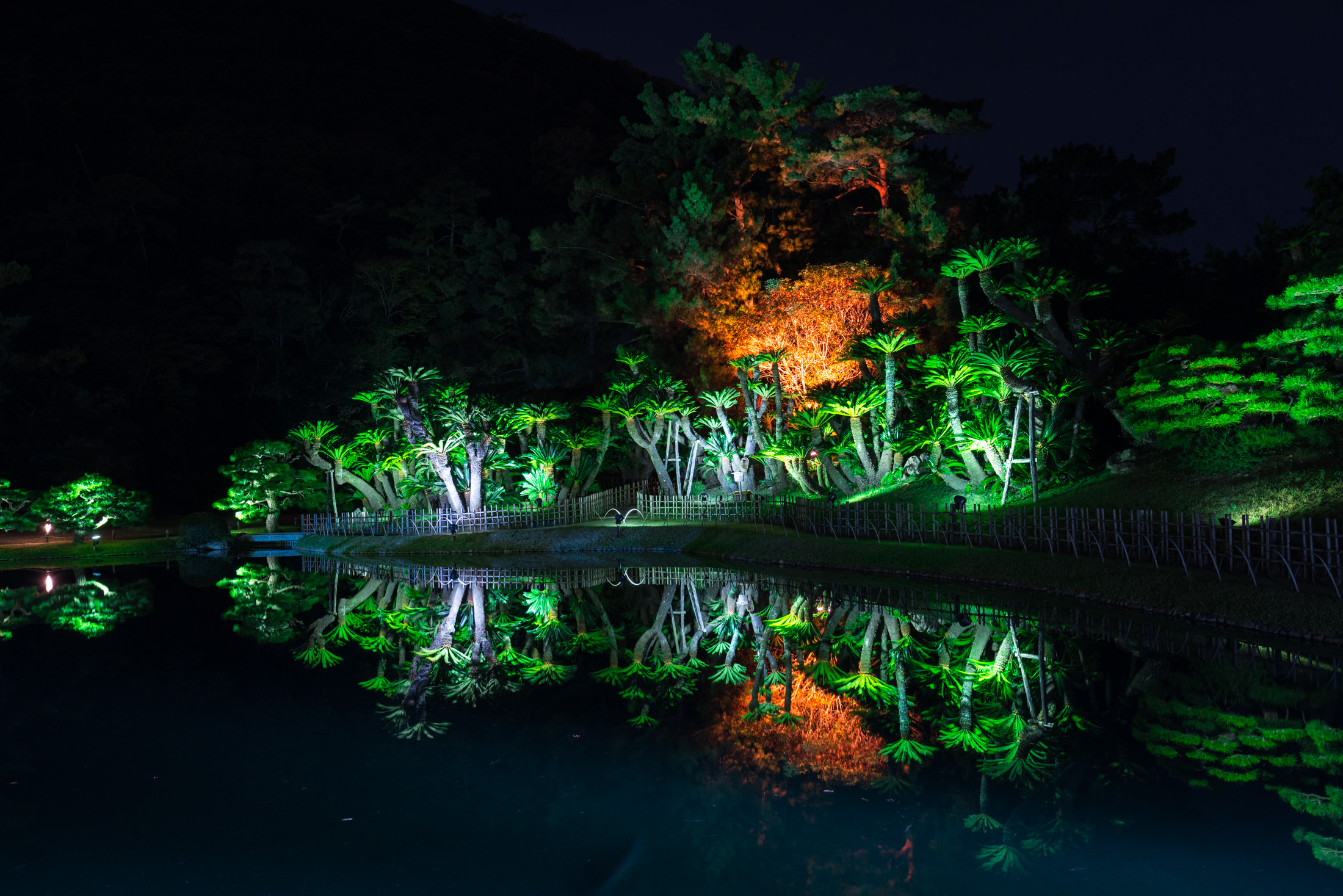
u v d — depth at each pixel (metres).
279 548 47.09
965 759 11.12
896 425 37.84
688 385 52.75
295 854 8.54
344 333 72.12
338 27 145.62
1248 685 13.84
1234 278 43.94
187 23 133.50
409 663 17.80
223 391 74.06
